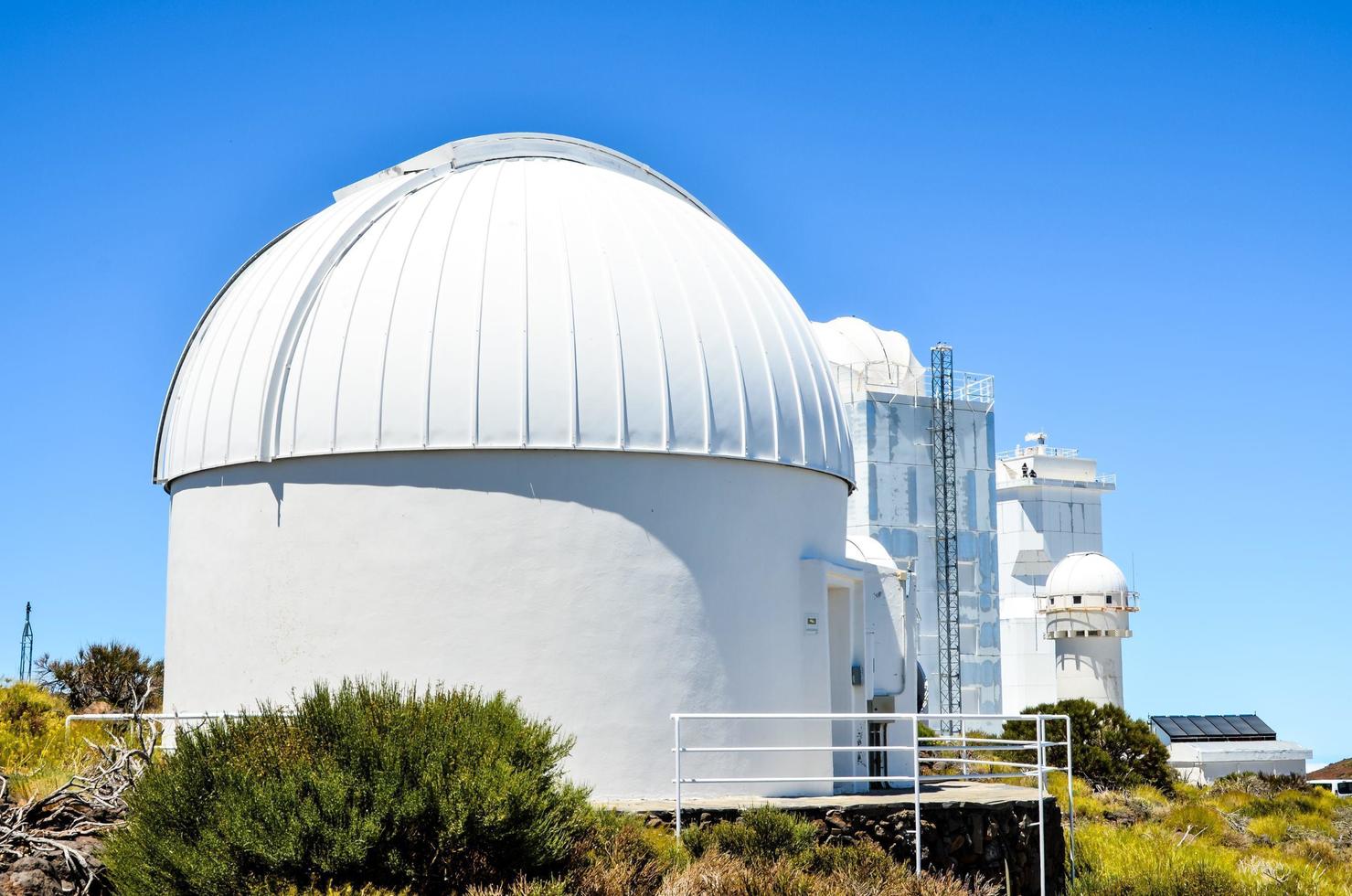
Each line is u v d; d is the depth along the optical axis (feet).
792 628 62.59
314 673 57.57
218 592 60.95
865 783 66.64
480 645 56.54
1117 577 194.70
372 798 38.01
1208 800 130.00
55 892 38.75
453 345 57.41
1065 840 69.21
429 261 59.72
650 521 58.59
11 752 65.98
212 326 66.39
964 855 57.57
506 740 42.06
